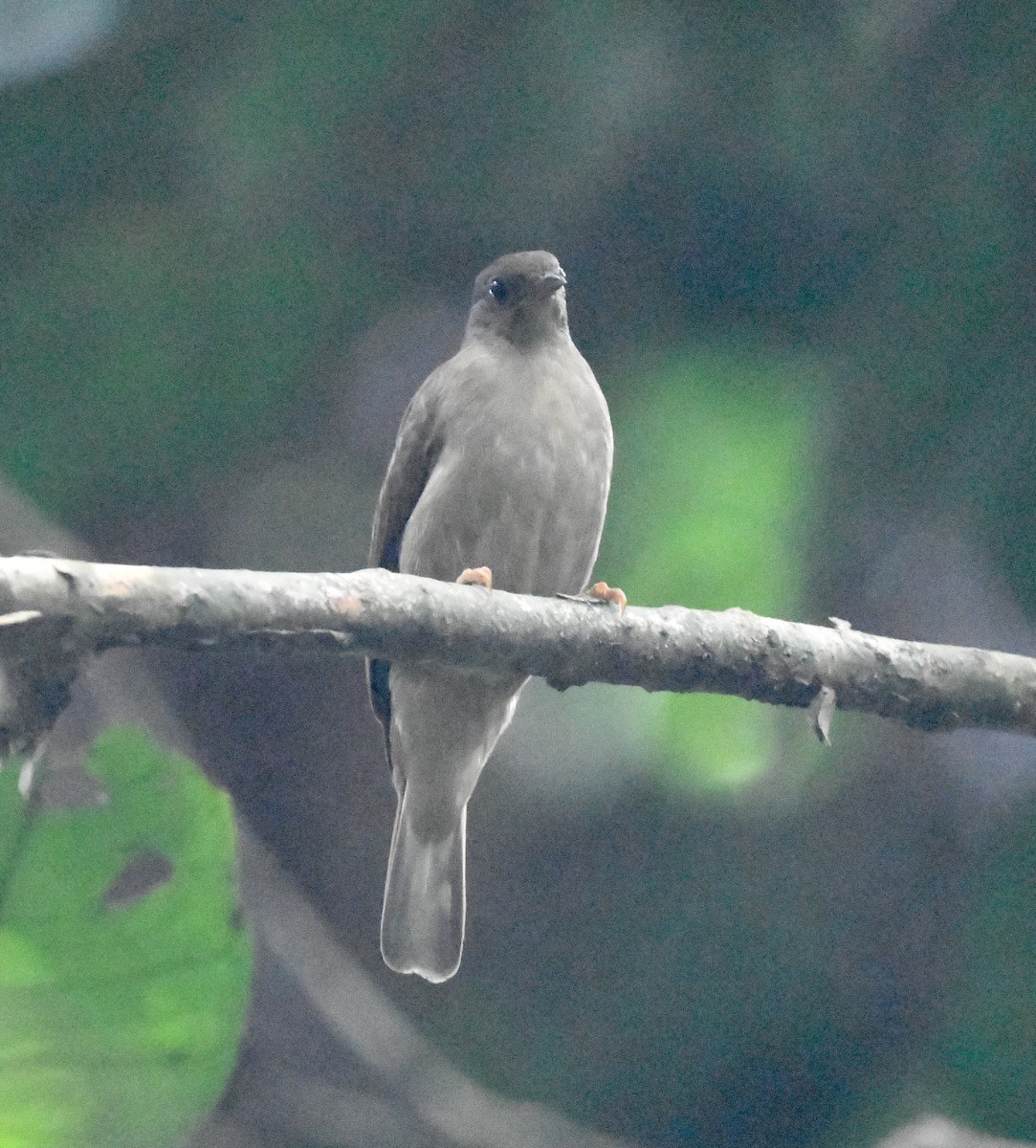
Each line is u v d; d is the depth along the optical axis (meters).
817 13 9.94
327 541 11.80
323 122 9.87
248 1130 10.88
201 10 9.68
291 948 11.45
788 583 8.80
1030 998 9.09
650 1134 11.13
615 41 10.00
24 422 9.59
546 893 12.15
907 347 9.55
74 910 5.56
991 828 11.06
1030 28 9.75
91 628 6.55
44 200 9.76
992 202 9.62
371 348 11.59
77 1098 5.50
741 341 9.75
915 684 8.79
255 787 12.81
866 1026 11.30
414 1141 10.91
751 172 10.14
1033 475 9.52
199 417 9.79
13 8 9.59
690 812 11.71
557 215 10.62
